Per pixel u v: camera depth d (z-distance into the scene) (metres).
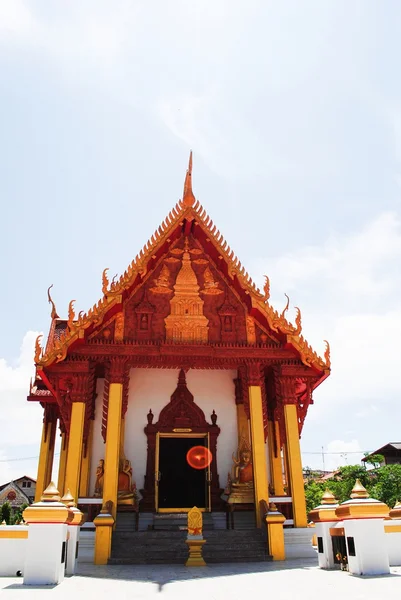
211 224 18.34
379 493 36.78
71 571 10.24
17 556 10.56
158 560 12.73
